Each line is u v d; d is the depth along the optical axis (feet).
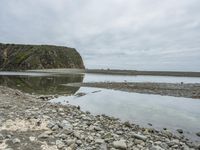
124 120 60.13
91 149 33.12
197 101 102.12
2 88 89.25
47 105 68.54
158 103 93.20
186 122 60.29
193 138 46.93
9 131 37.96
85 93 123.13
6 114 48.26
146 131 48.19
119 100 99.35
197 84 196.65
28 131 39.06
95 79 289.53
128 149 35.19
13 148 31.30
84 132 41.93
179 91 143.43
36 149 31.53
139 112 72.18
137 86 175.11
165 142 41.52
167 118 64.59
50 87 153.99
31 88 142.61
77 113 62.03
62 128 42.42
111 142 37.58
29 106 62.49
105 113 69.05
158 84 194.70
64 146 33.24
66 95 112.57
